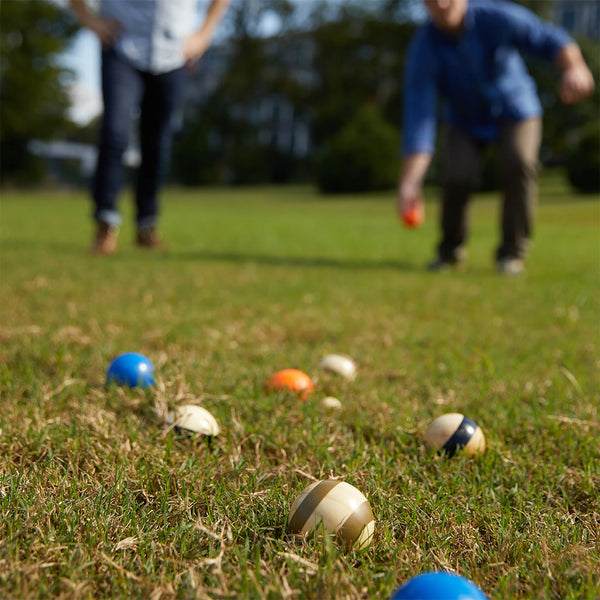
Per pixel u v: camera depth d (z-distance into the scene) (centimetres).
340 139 1825
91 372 154
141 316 220
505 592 73
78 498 91
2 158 2300
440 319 240
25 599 69
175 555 79
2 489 92
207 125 2730
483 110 355
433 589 61
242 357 176
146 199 430
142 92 388
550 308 264
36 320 206
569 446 118
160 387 134
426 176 1983
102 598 72
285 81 2802
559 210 1088
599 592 73
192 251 454
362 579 75
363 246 558
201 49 394
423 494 98
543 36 344
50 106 2333
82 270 324
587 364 180
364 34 2580
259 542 81
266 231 696
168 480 98
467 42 339
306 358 175
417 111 346
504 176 360
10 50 2173
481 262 438
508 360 180
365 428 126
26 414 122
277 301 266
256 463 110
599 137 1411
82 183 3203
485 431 125
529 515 93
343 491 84
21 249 412
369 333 212
